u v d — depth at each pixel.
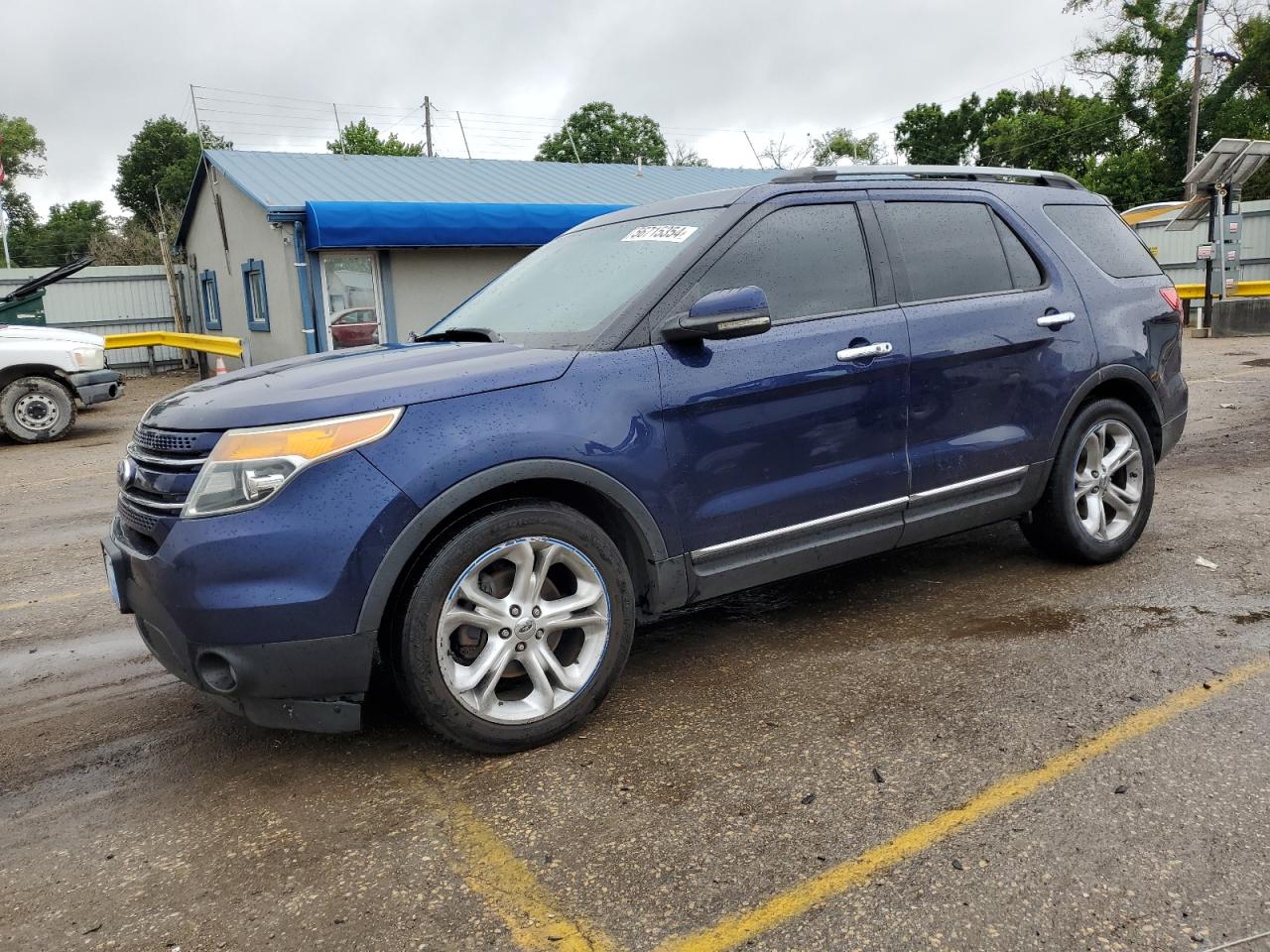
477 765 3.00
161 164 57.72
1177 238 23.17
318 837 2.65
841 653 3.74
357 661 2.77
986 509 4.09
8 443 11.41
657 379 3.19
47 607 4.99
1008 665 3.52
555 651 3.19
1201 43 37.78
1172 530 5.18
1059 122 46.59
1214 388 10.79
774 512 3.44
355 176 16.44
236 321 17.58
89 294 21.12
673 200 3.97
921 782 2.74
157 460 2.86
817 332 3.52
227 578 2.68
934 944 2.08
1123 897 2.20
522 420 2.93
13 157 58.84
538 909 2.28
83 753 3.27
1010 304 4.07
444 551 2.82
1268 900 2.17
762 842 2.50
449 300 14.94
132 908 2.37
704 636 4.02
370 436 2.75
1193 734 2.94
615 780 2.86
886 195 3.92
